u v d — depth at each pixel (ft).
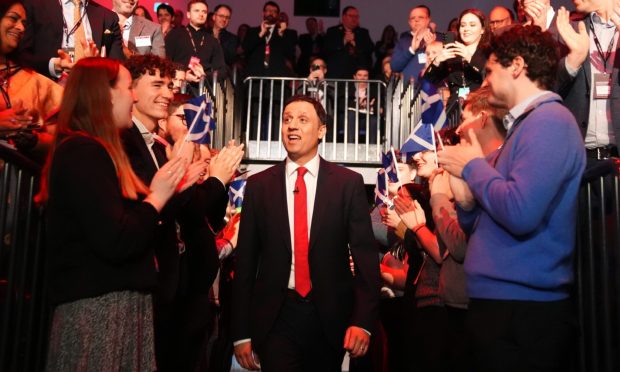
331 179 11.15
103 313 7.72
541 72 7.62
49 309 9.62
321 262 10.66
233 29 37.32
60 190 7.75
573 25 12.84
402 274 13.35
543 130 7.17
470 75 18.12
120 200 7.86
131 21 21.94
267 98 29.68
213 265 11.20
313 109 11.41
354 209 11.02
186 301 10.88
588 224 8.59
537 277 7.23
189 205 10.66
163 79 10.53
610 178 8.21
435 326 11.33
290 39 30.58
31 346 9.07
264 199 11.10
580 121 11.94
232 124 27.55
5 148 8.18
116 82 8.51
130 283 7.86
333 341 10.49
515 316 7.25
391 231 15.11
